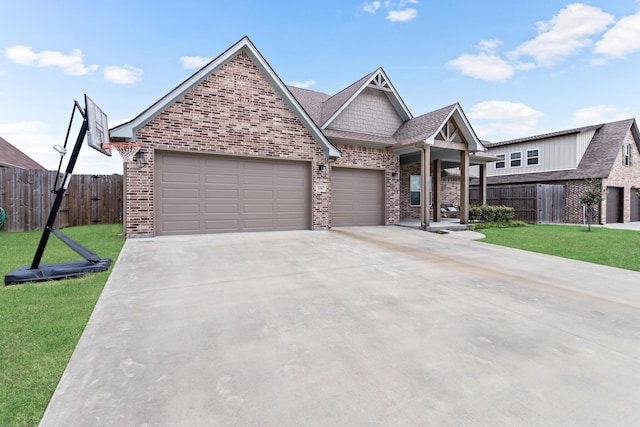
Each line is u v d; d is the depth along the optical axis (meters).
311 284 4.81
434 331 3.26
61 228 11.68
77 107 5.38
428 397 2.18
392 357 2.72
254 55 9.69
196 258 6.29
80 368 2.47
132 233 8.48
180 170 9.11
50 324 3.23
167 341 2.94
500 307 4.00
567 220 17.67
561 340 3.12
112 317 3.44
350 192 12.44
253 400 2.12
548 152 19.20
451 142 12.19
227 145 9.52
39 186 11.15
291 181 10.75
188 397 2.14
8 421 1.90
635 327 3.46
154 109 8.48
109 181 13.56
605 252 7.78
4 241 8.35
